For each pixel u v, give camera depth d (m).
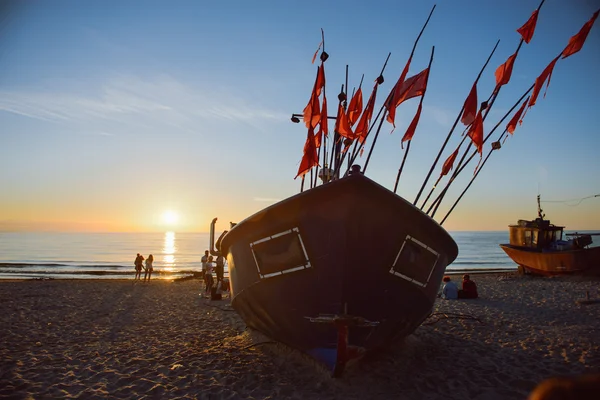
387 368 7.48
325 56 8.82
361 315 6.64
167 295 18.75
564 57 7.55
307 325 6.90
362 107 9.95
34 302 16.48
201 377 7.08
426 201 9.20
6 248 95.75
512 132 8.45
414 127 8.18
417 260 6.86
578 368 7.40
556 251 26.23
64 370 7.49
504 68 8.10
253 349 8.92
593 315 12.73
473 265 53.28
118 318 13.04
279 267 6.91
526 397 6.11
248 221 7.16
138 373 7.31
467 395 6.21
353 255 6.29
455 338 9.94
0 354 8.58
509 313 13.33
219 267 18.50
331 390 6.39
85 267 44.84
